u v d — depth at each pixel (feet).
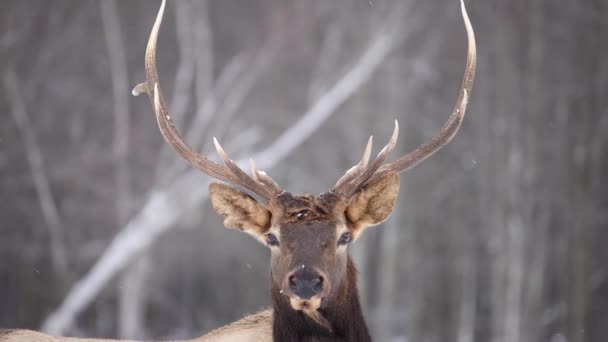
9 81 190.60
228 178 44.11
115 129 208.64
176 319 207.41
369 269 208.64
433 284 203.21
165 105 46.37
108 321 201.87
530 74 192.85
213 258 204.74
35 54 204.23
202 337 46.98
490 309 207.62
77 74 212.84
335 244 39.73
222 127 200.85
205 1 211.41
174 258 204.54
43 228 195.21
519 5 195.31
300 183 203.82
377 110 202.59
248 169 186.29
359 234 42.47
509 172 189.67
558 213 202.59
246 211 42.09
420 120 205.26
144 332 193.36
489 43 199.11
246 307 204.95
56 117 208.33
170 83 221.46
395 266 195.21
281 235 39.81
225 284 208.64
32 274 193.98
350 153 203.21
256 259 204.54
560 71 195.52
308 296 38.04
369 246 200.34
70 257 195.21
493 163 193.26
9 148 192.34
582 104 191.83
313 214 40.19
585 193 187.73
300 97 217.36
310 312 39.50
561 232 198.18
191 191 183.62
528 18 194.80
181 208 181.68
